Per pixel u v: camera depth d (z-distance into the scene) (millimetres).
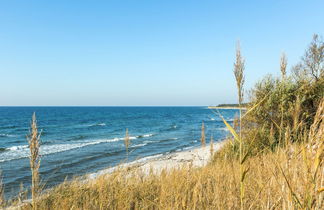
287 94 7781
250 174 3199
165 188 4148
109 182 5566
